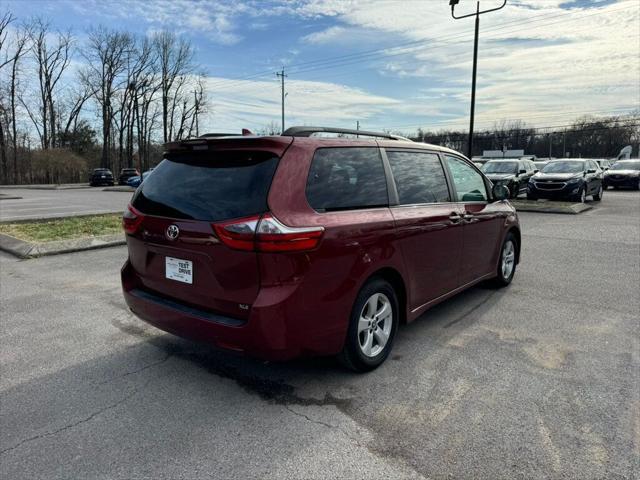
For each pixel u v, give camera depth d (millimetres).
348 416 2773
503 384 3154
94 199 20328
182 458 2383
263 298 2641
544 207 13883
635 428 2623
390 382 3195
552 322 4367
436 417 2752
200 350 3777
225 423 2705
